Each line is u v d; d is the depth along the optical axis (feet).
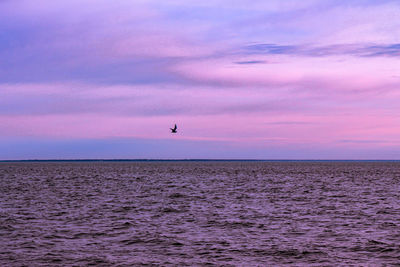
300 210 134.41
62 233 96.12
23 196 177.37
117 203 152.87
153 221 112.98
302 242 87.30
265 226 105.60
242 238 91.25
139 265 71.26
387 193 194.18
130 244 85.71
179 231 98.94
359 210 134.21
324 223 109.91
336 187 231.50
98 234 95.25
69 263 72.23
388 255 77.15
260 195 183.62
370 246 83.71
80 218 117.39
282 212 129.90
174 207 141.59
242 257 76.13
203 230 100.32
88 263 72.28
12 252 78.89
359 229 101.45
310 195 183.93
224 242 87.40
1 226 103.60
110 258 75.31
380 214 125.39
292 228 102.83
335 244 85.40
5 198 168.86
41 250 80.48
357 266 70.74
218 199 167.32
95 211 131.54
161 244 85.71
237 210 134.51
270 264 71.97
